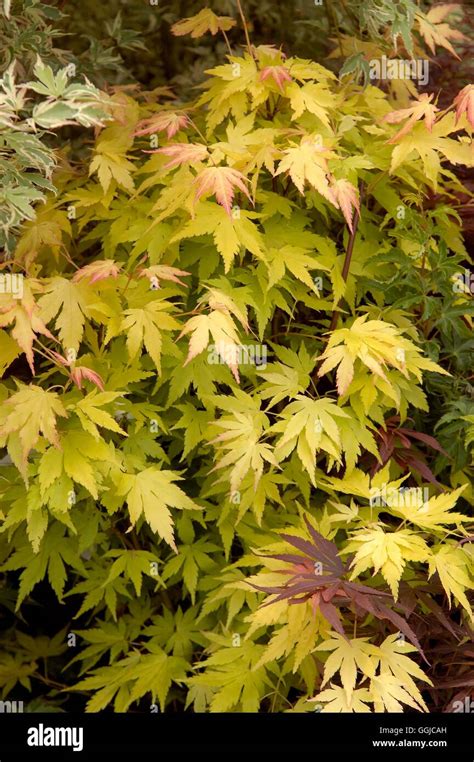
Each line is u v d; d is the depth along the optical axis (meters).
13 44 2.40
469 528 2.13
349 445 2.11
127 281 2.05
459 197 2.72
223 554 2.40
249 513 2.29
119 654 2.62
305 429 2.01
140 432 2.18
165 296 2.09
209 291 2.08
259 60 2.28
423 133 2.14
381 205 2.44
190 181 2.04
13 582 2.78
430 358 2.31
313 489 2.41
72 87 1.79
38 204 2.34
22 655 2.75
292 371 2.16
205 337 1.89
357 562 1.86
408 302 2.27
